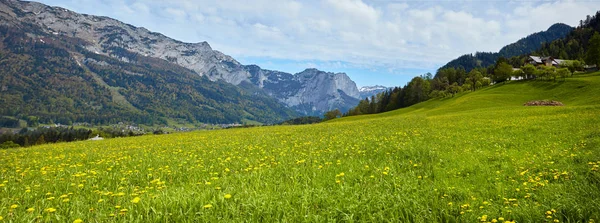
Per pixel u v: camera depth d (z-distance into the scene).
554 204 5.79
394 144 15.73
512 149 13.70
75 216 5.57
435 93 146.00
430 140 17.78
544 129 20.42
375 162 10.98
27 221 5.35
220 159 12.69
